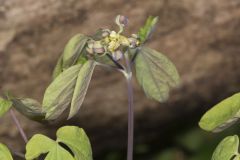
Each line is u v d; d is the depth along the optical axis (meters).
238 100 0.32
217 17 0.58
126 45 0.35
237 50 0.61
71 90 0.34
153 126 0.69
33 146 0.33
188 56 0.60
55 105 0.34
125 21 0.34
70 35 0.54
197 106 0.67
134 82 0.60
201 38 0.59
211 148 0.80
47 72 0.55
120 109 0.61
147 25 0.38
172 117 0.68
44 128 0.59
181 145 0.80
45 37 0.53
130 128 0.37
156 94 0.38
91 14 0.54
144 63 0.37
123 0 0.54
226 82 0.64
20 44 0.53
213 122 0.33
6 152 0.32
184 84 0.62
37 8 0.52
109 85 0.59
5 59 0.53
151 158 0.80
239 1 0.58
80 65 0.34
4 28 0.52
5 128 0.58
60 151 0.33
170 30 0.58
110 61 0.39
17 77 0.54
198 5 0.57
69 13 0.53
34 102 0.36
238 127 0.80
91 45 0.34
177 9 0.57
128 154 0.37
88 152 0.33
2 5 0.51
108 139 0.67
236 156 0.33
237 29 0.59
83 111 0.60
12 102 0.35
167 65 0.37
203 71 0.62
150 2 0.55
